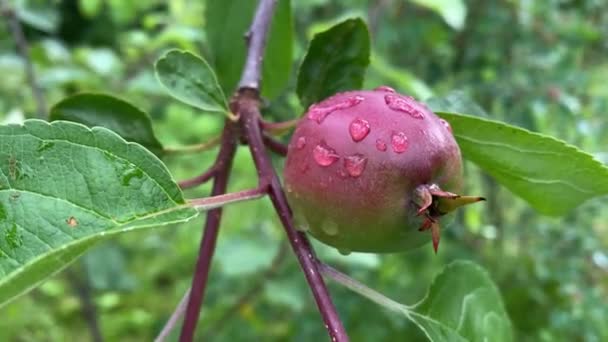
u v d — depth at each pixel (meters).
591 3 0.65
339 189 0.18
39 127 0.18
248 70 0.23
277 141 0.22
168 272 0.83
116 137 0.18
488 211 0.64
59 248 0.17
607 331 0.54
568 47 0.62
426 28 0.62
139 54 0.62
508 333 0.23
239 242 0.51
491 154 0.22
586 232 0.60
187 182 0.21
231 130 0.22
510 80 0.57
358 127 0.19
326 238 0.19
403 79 0.46
